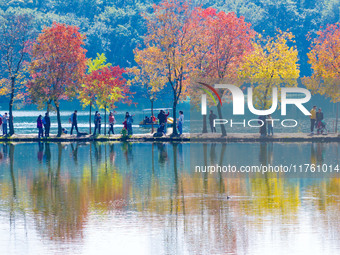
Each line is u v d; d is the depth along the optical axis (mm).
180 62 55031
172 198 26719
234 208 24750
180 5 55938
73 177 32031
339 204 25438
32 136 55781
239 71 54781
